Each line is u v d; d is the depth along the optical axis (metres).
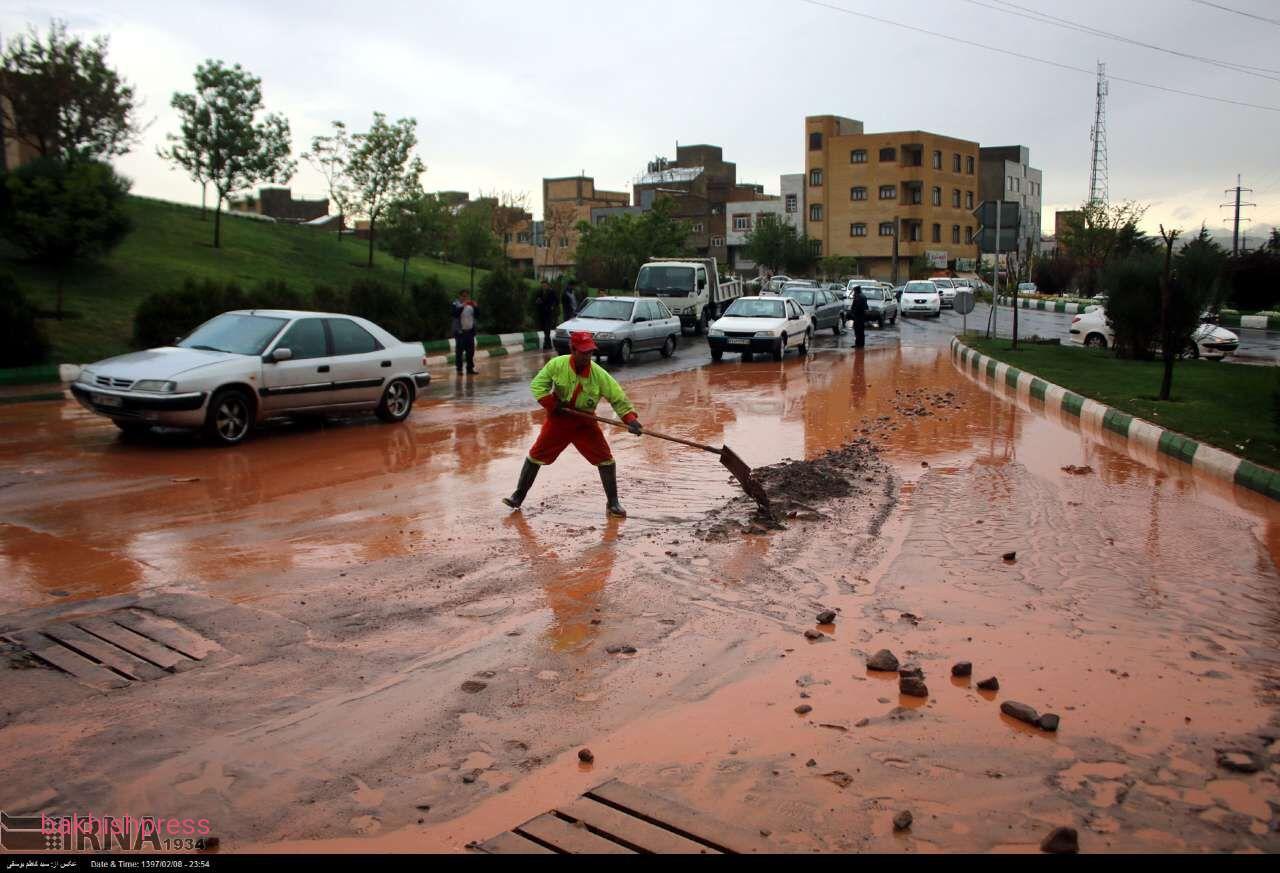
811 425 13.24
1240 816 3.57
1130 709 4.45
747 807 3.62
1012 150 100.62
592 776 3.87
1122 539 7.46
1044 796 3.71
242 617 5.58
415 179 33.09
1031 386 17.14
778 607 5.87
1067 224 57.03
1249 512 8.39
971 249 88.19
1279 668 4.94
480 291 30.22
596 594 6.09
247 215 39.97
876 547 7.20
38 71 24.91
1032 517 8.14
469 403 15.99
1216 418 12.55
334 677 4.79
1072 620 5.64
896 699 4.57
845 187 83.44
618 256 50.75
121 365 11.38
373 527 7.72
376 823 3.53
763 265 77.38
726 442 11.90
